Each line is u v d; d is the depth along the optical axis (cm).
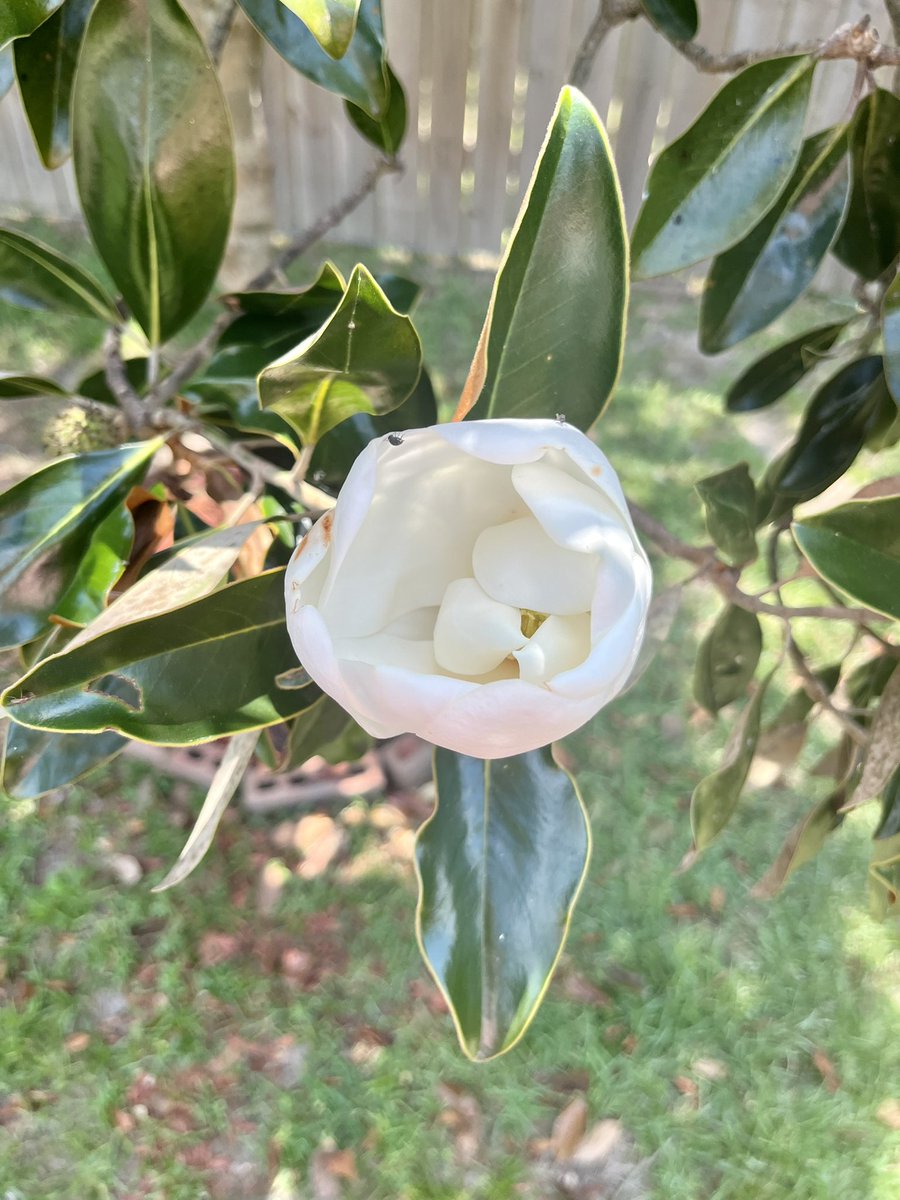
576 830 33
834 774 47
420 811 92
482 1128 75
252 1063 77
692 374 138
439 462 23
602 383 28
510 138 141
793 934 85
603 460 23
